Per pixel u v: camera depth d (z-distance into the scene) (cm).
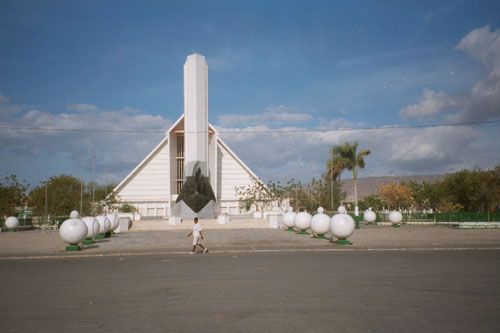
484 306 767
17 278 1150
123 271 1252
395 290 915
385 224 4259
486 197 4741
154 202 5881
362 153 4922
